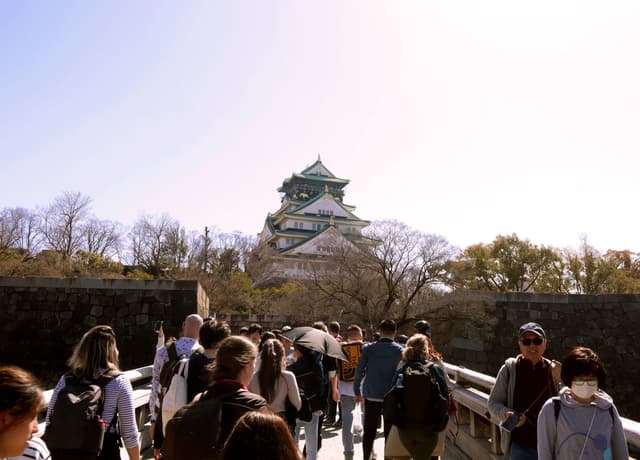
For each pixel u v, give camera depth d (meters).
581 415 3.01
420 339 5.04
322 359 6.23
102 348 3.74
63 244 52.28
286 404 4.63
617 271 42.69
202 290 19.55
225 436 2.92
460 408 7.66
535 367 4.07
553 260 45.06
